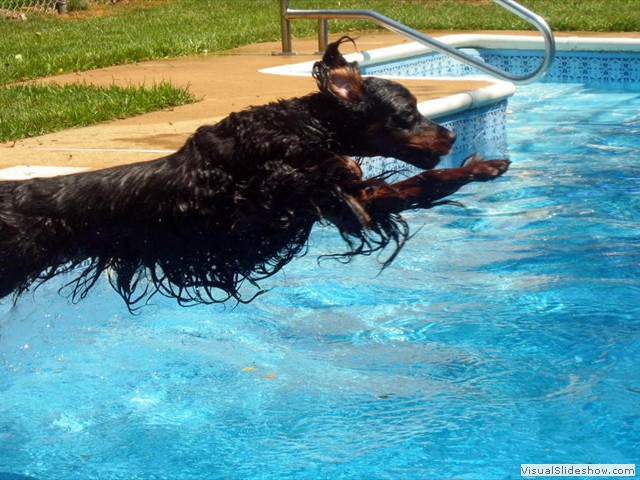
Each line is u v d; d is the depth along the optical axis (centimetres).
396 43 1362
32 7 2161
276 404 418
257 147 377
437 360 455
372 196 397
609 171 769
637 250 589
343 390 428
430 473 352
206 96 922
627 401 401
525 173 773
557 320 492
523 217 664
